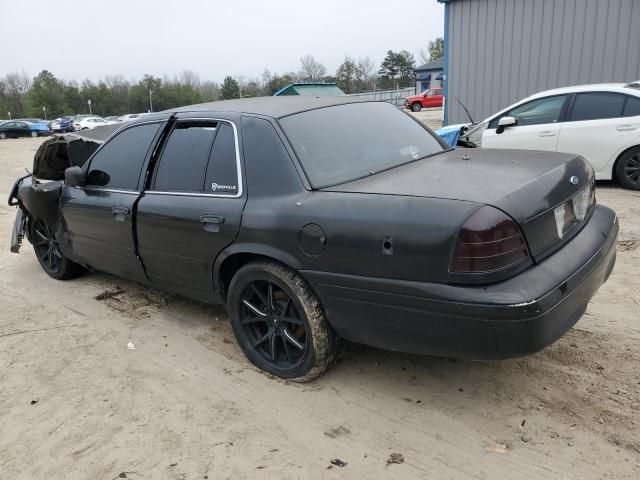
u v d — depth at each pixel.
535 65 12.07
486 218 2.37
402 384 3.22
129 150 4.18
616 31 11.02
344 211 2.76
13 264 6.28
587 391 3.00
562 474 2.44
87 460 2.77
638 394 2.94
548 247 2.64
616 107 7.43
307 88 16.52
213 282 3.56
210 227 3.37
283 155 3.14
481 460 2.56
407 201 2.60
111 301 4.84
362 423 2.90
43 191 4.88
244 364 3.59
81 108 87.62
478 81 12.91
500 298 2.34
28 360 3.86
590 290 2.77
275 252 3.04
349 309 2.82
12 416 3.20
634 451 2.54
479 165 3.12
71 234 4.79
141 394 3.32
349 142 3.40
